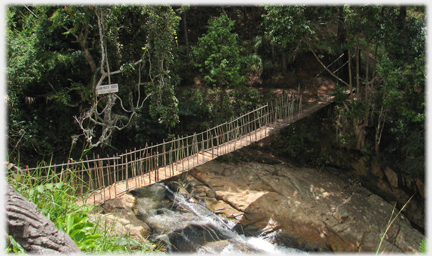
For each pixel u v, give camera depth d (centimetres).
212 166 1280
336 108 1399
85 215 393
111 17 1034
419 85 1022
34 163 1139
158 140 1317
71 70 1162
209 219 952
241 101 1404
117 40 1152
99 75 1150
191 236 852
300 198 1112
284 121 1231
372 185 1293
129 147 1288
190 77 1582
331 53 1623
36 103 1175
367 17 991
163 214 938
